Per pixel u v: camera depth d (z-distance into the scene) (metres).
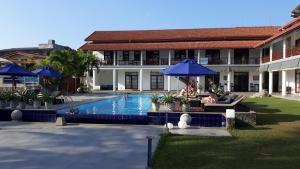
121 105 23.70
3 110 13.84
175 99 14.07
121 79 45.09
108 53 45.12
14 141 9.02
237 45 39.94
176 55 43.53
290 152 7.75
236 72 41.28
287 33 25.12
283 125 12.08
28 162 6.91
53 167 6.55
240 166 6.55
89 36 47.66
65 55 33.69
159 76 43.94
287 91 31.95
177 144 8.65
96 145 8.56
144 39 44.75
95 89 43.44
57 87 31.38
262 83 38.72
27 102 17.19
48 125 12.03
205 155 7.44
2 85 35.00
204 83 41.53
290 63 25.47
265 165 6.61
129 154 7.61
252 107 18.94
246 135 9.98
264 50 39.09
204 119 12.30
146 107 22.30
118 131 10.69
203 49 41.44
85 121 13.27
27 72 19.06
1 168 6.46
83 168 6.50
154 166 6.59
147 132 10.54
